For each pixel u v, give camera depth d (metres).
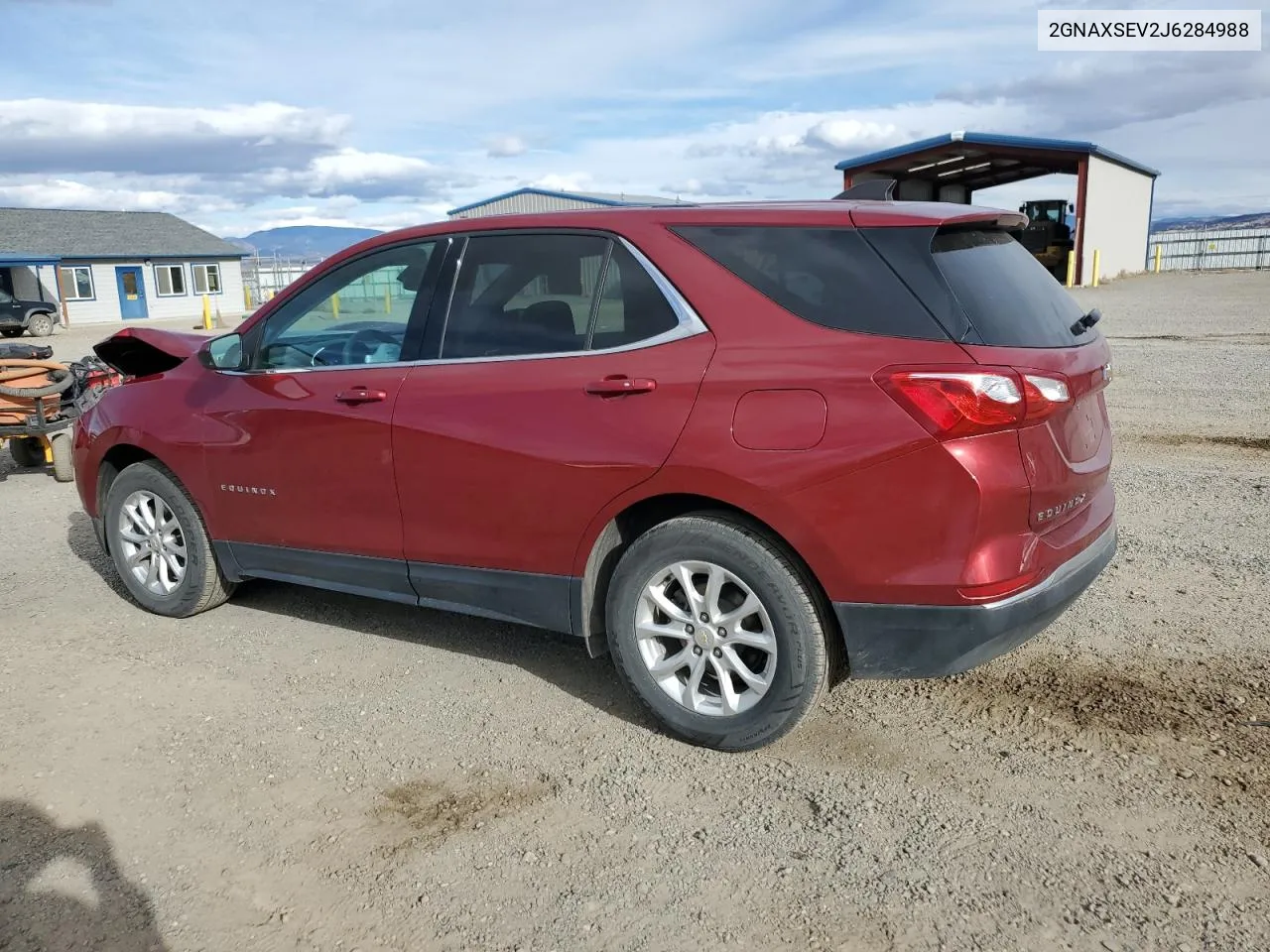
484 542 3.77
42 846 3.00
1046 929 2.53
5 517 7.14
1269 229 43.59
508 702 3.91
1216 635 4.24
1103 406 3.71
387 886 2.79
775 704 3.27
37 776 3.40
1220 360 13.07
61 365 8.61
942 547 2.97
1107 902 2.62
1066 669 3.98
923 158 36.06
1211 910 2.57
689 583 3.40
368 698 3.96
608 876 2.81
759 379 3.16
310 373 4.22
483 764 3.44
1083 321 3.55
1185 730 3.48
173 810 3.18
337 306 4.23
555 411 3.53
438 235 4.02
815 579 3.24
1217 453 7.72
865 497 3.03
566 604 3.65
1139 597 4.70
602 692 3.98
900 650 3.11
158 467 4.82
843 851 2.89
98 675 4.22
